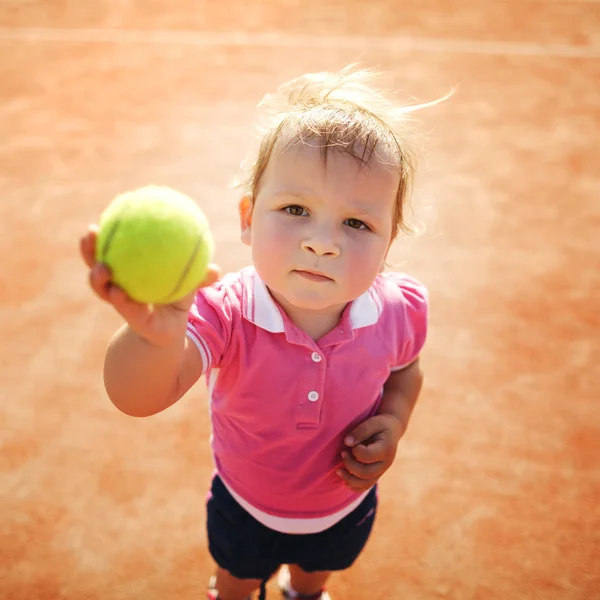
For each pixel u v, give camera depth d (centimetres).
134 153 163
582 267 129
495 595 76
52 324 112
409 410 61
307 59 215
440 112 186
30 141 168
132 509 84
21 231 134
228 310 51
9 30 232
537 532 83
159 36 230
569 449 93
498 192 152
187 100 189
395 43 229
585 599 76
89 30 234
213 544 64
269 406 53
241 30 237
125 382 44
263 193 51
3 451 90
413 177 58
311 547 62
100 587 76
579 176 159
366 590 76
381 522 83
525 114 186
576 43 231
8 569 77
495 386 103
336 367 53
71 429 94
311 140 49
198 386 102
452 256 131
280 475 56
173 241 39
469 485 88
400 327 57
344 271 49
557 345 111
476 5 261
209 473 88
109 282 40
